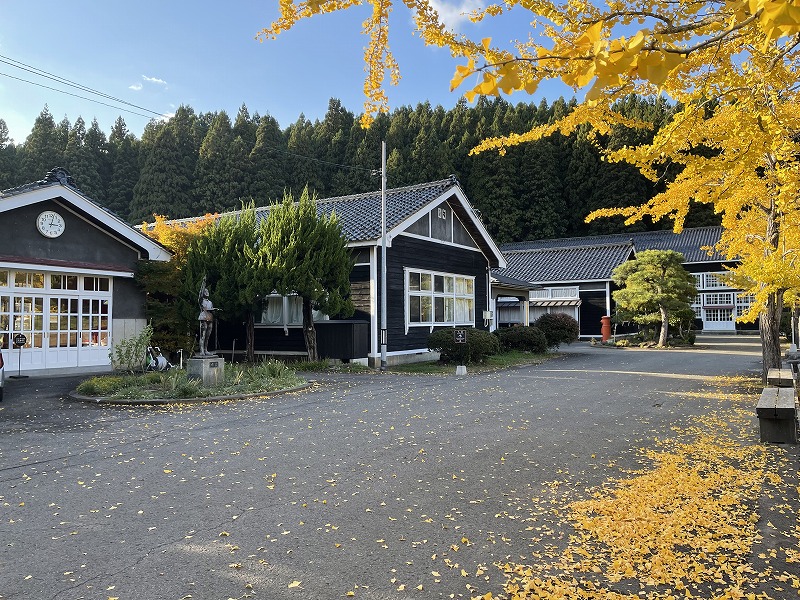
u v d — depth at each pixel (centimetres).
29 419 779
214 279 1461
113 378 1066
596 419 768
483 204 4772
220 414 815
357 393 1027
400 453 590
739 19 178
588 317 3156
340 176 4506
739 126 378
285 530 386
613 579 312
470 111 5519
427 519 404
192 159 4403
